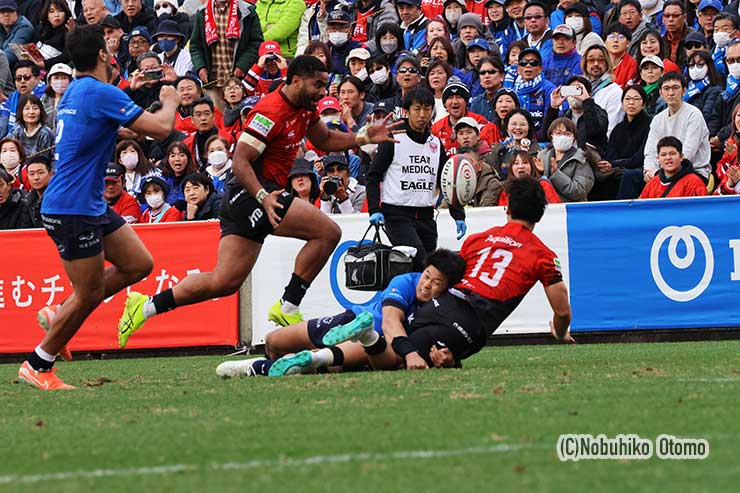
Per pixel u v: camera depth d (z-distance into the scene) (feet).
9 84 200.23
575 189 136.15
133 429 61.87
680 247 128.67
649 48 165.89
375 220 107.45
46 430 63.21
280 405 69.56
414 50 184.75
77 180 84.43
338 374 86.74
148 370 112.37
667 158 134.00
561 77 168.35
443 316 87.97
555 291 88.99
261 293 136.98
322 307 134.82
